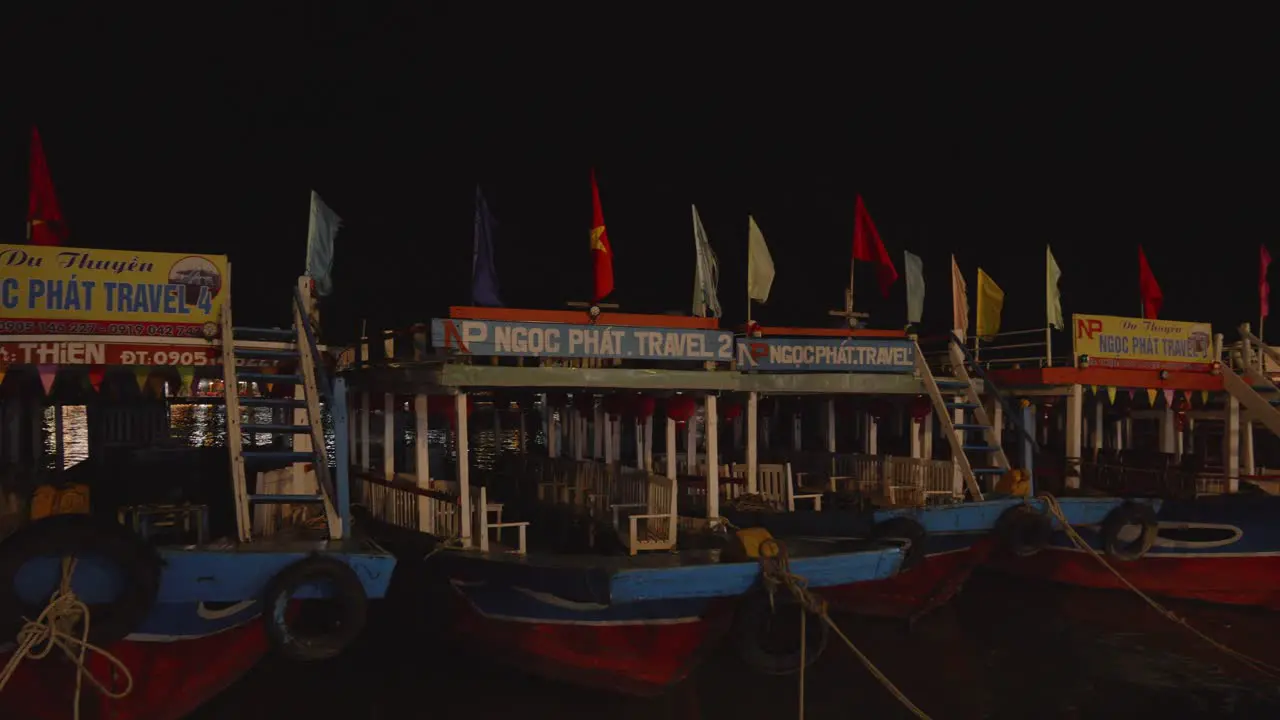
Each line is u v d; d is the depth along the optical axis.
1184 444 19.84
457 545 11.02
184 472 17.16
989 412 17.23
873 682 11.62
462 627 11.77
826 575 10.22
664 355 11.66
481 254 11.84
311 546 9.38
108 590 8.42
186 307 10.49
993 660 12.45
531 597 10.66
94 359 10.15
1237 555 14.26
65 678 8.81
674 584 9.77
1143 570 15.04
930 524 12.79
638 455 14.91
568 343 11.19
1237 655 12.20
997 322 17.30
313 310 12.41
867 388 14.20
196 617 9.30
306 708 10.63
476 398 18.69
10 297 9.95
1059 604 15.01
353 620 9.11
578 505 15.42
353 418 15.63
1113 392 16.39
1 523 10.46
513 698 11.02
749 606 10.35
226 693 11.02
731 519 13.55
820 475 17.59
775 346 13.63
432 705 10.77
